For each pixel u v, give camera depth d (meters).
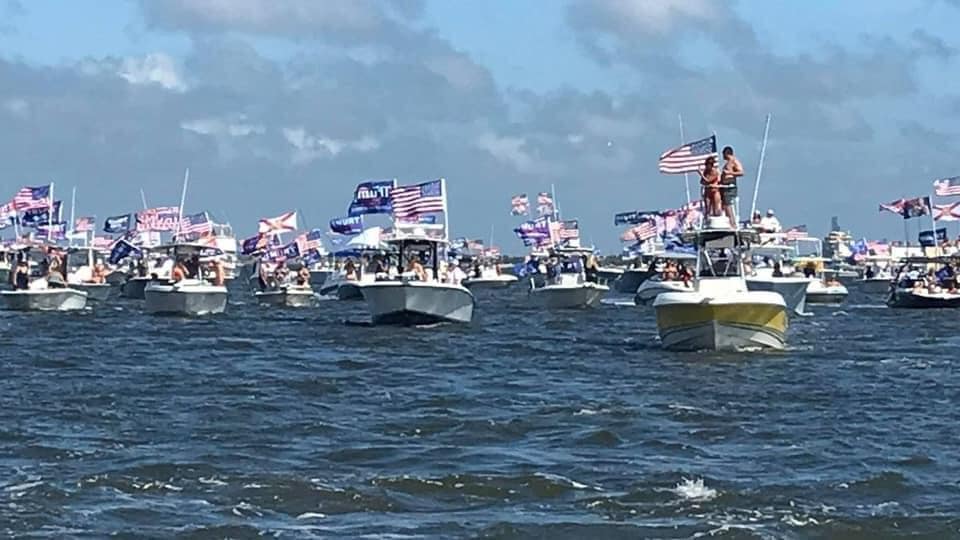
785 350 44.56
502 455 23.67
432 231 57.12
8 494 19.92
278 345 48.97
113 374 37.56
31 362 41.03
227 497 19.97
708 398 31.78
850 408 30.20
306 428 26.64
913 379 36.72
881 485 20.89
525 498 20.08
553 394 32.69
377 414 28.95
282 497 20.05
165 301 68.25
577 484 20.92
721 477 21.53
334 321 64.06
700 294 42.47
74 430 26.25
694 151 42.84
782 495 20.12
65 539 17.44
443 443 25.03
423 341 50.62
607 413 28.92
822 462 23.00
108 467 22.08
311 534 17.83
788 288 68.12
